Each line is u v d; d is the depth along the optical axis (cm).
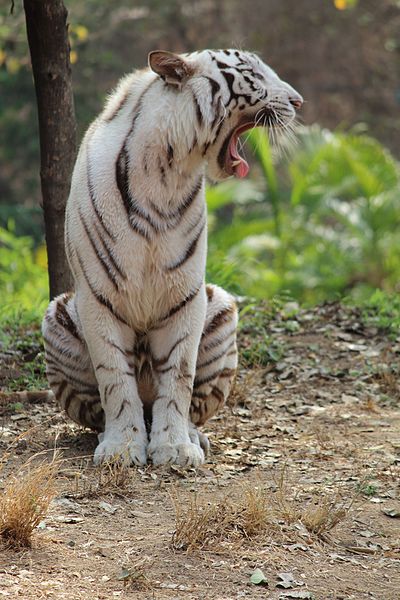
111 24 3731
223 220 3434
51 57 1265
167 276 970
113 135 979
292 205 2731
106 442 974
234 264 1909
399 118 4306
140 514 840
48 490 823
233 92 977
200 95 968
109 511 843
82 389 1048
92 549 762
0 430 1081
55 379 1059
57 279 1321
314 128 2741
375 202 2772
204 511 833
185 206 970
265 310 1606
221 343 1053
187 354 994
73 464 972
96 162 970
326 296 2642
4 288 2191
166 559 748
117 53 3756
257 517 808
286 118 997
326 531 822
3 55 2967
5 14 3014
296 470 979
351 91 4297
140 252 959
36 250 2884
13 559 738
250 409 1217
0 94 3394
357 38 4322
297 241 2808
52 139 1289
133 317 984
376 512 873
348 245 2838
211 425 1145
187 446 974
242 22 4225
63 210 1305
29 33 1262
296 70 4272
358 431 1133
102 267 962
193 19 4084
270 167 2591
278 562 755
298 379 1345
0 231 2556
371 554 789
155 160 959
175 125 959
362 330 1538
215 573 731
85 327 985
